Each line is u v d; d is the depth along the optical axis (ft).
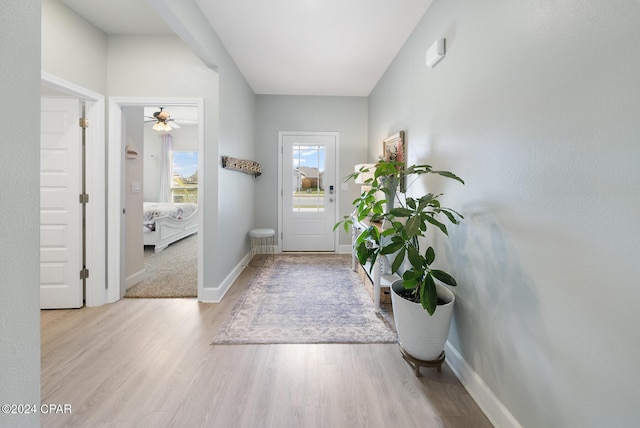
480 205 4.97
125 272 9.71
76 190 8.33
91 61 8.23
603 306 2.89
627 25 2.65
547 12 3.55
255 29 8.38
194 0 7.04
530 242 3.84
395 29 8.30
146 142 25.32
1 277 2.20
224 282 9.73
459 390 5.20
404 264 8.76
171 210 17.53
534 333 3.77
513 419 4.12
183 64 8.89
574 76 3.18
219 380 5.37
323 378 5.47
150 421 4.42
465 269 5.45
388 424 4.42
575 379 3.19
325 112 15.15
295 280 11.02
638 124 2.56
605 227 2.86
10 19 2.19
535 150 3.76
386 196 8.96
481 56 4.93
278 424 4.39
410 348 5.53
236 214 11.36
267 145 15.12
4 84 2.17
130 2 7.37
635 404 2.63
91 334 6.98
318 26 8.21
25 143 2.34
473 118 5.19
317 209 15.53
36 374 2.47
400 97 9.47
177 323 7.57
